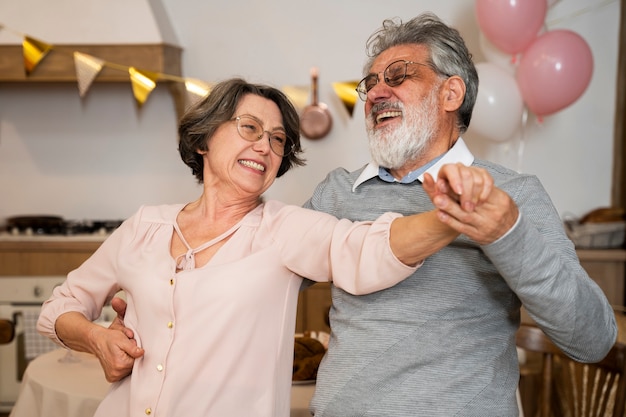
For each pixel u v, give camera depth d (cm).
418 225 127
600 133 386
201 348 144
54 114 413
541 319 132
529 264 124
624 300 355
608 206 388
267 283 148
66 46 360
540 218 144
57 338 165
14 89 413
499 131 326
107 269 165
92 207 416
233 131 156
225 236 155
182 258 154
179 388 144
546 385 233
